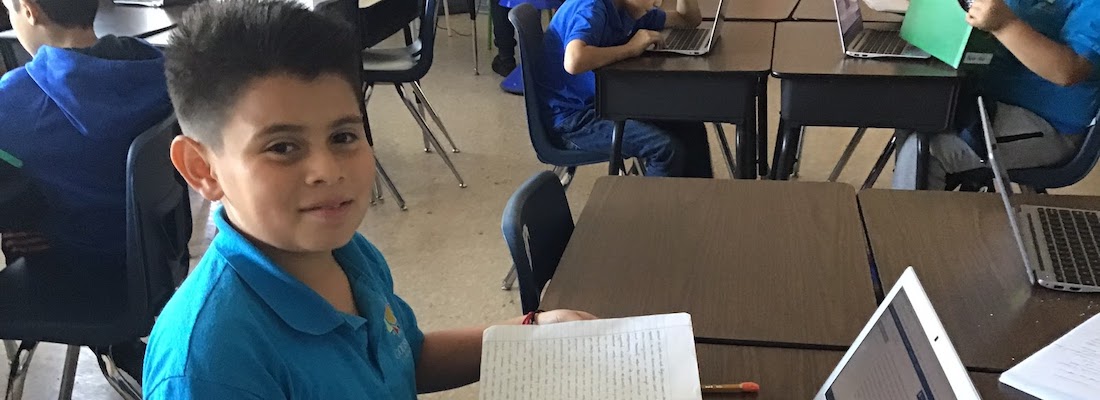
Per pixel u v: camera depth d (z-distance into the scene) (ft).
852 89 6.73
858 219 4.57
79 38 5.69
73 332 4.96
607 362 3.18
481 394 3.07
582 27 7.28
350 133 2.53
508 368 3.19
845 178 10.25
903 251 4.18
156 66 5.28
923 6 7.07
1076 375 3.05
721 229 4.46
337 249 3.01
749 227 4.48
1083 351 3.20
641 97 7.16
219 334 2.37
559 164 7.95
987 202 4.72
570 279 3.96
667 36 7.90
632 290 3.86
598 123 7.89
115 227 5.55
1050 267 3.88
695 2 8.24
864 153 10.91
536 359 3.23
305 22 2.44
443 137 11.55
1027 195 4.78
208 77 2.39
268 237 2.54
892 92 6.68
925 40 7.03
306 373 2.57
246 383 2.36
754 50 7.39
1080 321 3.51
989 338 3.41
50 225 5.49
